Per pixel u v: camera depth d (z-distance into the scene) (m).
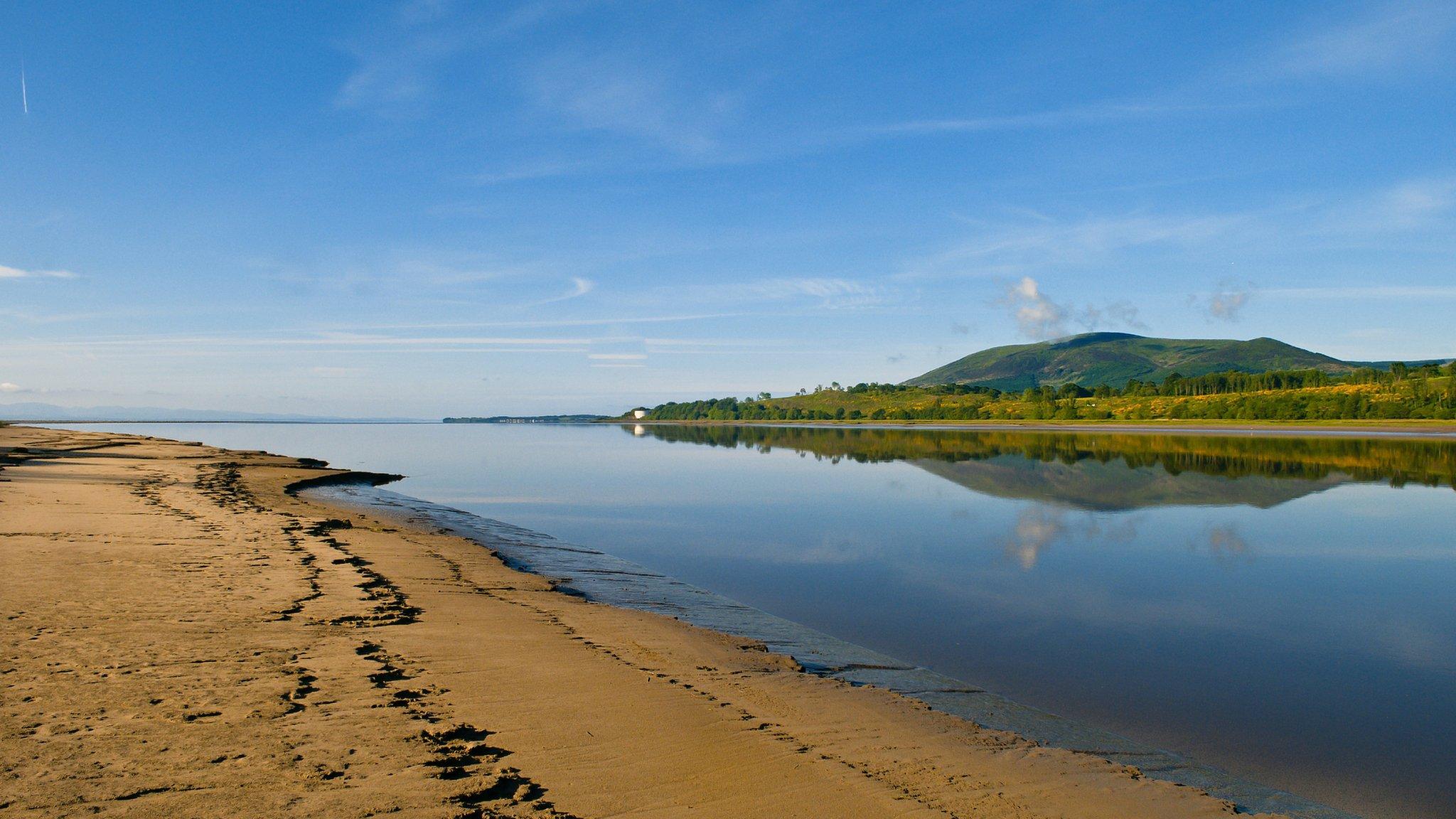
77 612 11.55
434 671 9.88
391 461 63.81
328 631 11.31
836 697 10.34
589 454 76.50
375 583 15.06
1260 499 35.53
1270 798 8.48
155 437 95.38
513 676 9.91
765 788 7.19
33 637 10.21
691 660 11.45
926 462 59.62
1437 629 15.25
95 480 32.66
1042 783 8.00
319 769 6.72
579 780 7.04
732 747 8.10
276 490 34.16
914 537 25.31
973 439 104.69
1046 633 14.73
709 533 26.16
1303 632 14.99
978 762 8.44
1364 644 14.26
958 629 14.94
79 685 8.51
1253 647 14.03
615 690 9.62
